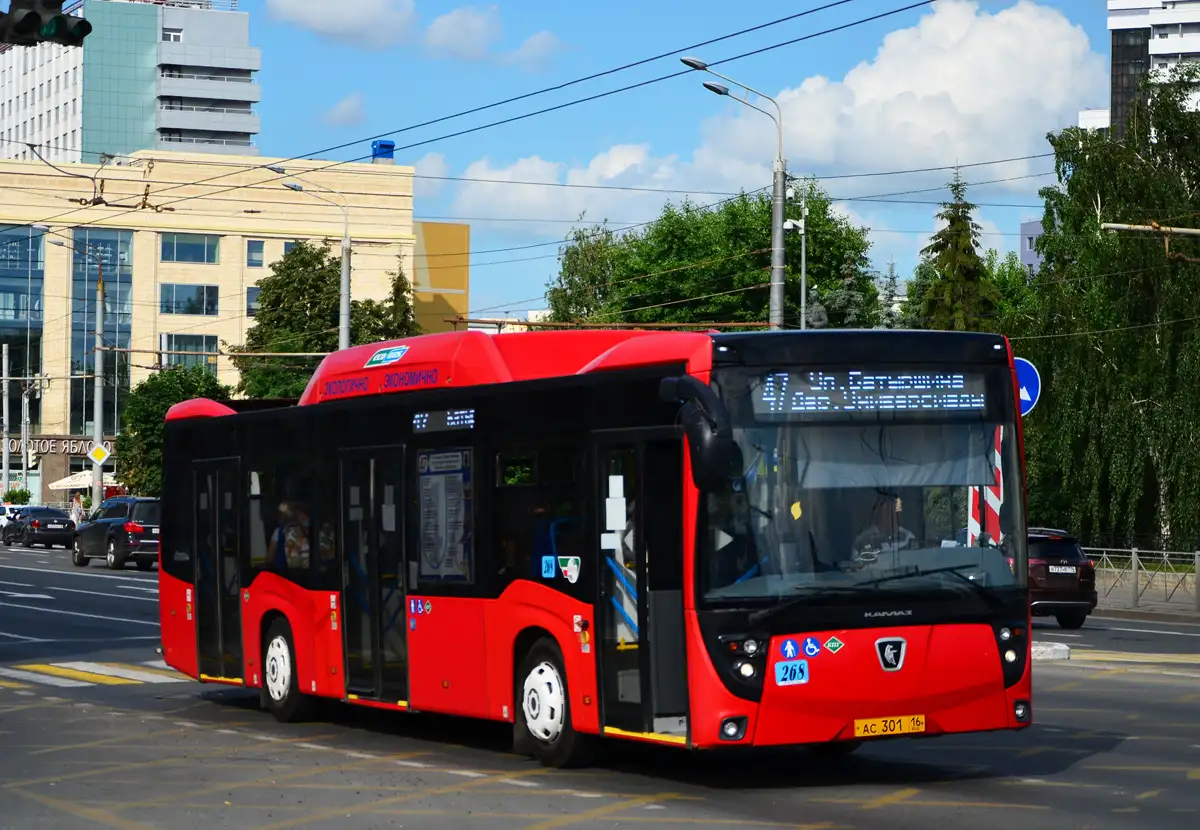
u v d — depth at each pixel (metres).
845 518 10.55
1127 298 49.09
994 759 12.30
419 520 13.34
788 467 10.52
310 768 12.19
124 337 89.00
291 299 66.44
